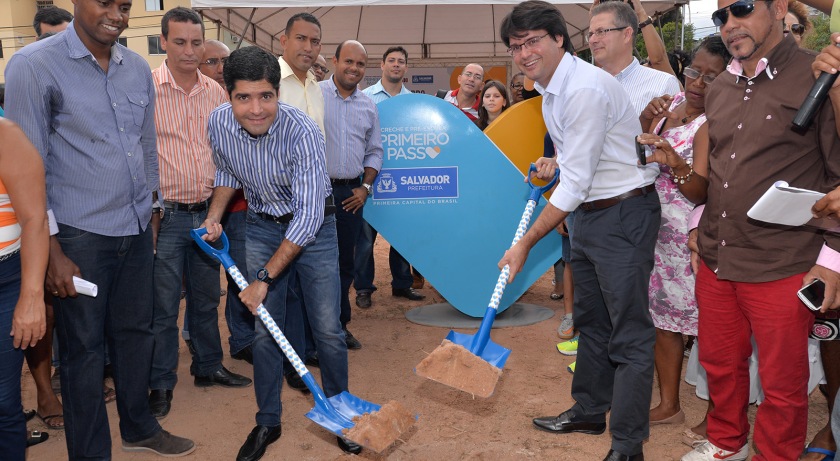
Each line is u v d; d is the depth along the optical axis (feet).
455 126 16.06
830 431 9.38
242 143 9.37
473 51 46.62
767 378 8.25
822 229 7.72
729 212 8.24
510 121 16.25
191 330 13.05
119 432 11.21
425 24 39.93
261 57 8.67
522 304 18.54
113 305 9.55
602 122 8.66
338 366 10.54
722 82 8.55
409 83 49.06
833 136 7.46
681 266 10.34
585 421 10.86
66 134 8.42
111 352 9.84
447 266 16.58
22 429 7.68
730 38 7.73
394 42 43.80
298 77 13.84
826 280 7.39
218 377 13.28
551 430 10.98
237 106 8.79
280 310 10.21
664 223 10.39
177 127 11.86
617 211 9.20
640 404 9.31
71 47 8.30
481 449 10.44
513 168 16.14
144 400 10.16
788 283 7.89
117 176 8.81
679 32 29.01
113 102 8.75
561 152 9.61
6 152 7.00
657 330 10.98
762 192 7.93
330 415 8.77
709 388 9.44
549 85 9.05
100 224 8.75
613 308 9.29
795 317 7.91
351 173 14.75
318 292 10.27
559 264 19.06
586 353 10.60
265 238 10.14
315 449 10.57
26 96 7.96
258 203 10.14
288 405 12.34
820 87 6.76
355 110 14.87
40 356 11.25
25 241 7.19
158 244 11.85
